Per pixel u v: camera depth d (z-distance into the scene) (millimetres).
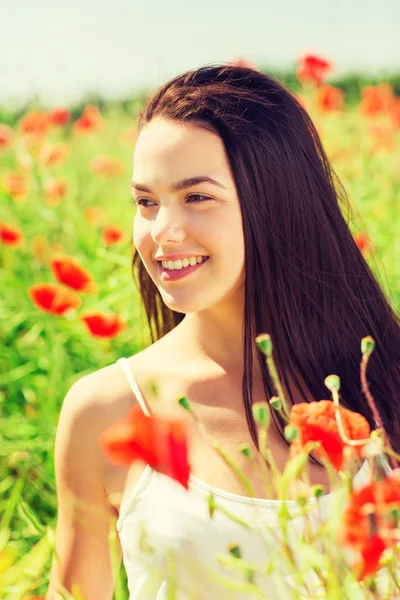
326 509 1422
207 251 1529
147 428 976
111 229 3326
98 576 1642
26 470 2438
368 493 845
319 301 1727
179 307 1553
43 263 3768
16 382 3004
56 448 1664
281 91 1715
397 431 1726
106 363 3088
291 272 1677
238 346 1674
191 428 1603
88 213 3809
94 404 1629
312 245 1717
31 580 1593
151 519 1509
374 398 1748
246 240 1604
